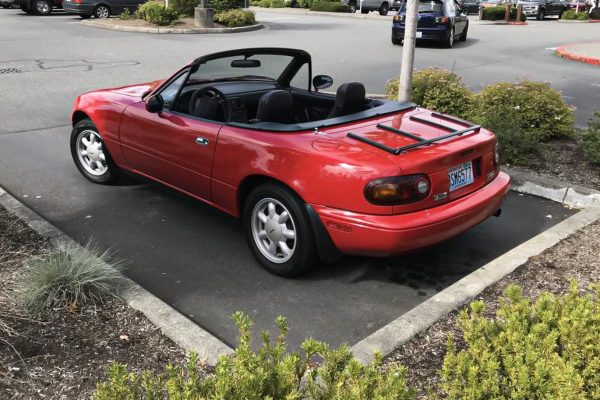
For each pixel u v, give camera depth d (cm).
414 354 313
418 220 363
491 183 431
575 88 1210
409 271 431
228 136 423
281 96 430
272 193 398
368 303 386
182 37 1888
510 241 486
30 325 332
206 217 521
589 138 670
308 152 377
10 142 739
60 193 571
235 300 385
